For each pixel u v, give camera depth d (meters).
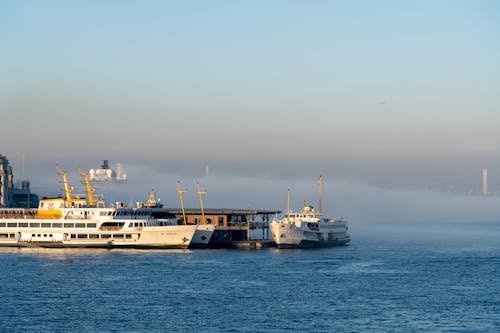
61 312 179.25
